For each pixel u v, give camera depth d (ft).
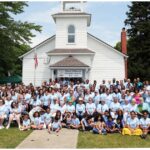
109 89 66.39
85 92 66.54
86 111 61.31
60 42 110.42
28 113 62.13
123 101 61.77
